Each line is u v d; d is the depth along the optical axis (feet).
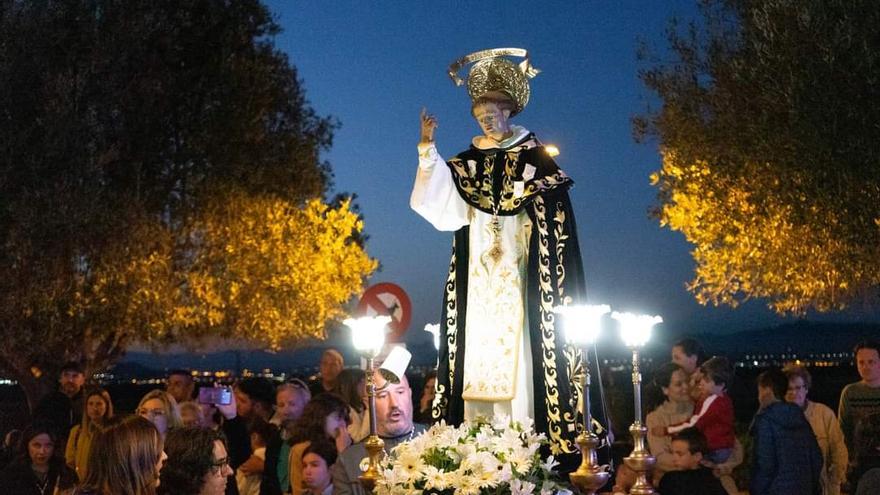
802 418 32.60
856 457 28.04
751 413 64.95
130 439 20.06
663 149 61.98
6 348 77.87
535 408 22.02
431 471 18.06
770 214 56.44
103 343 85.35
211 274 85.15
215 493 20.98
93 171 75.20
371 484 19.29
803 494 32.14
